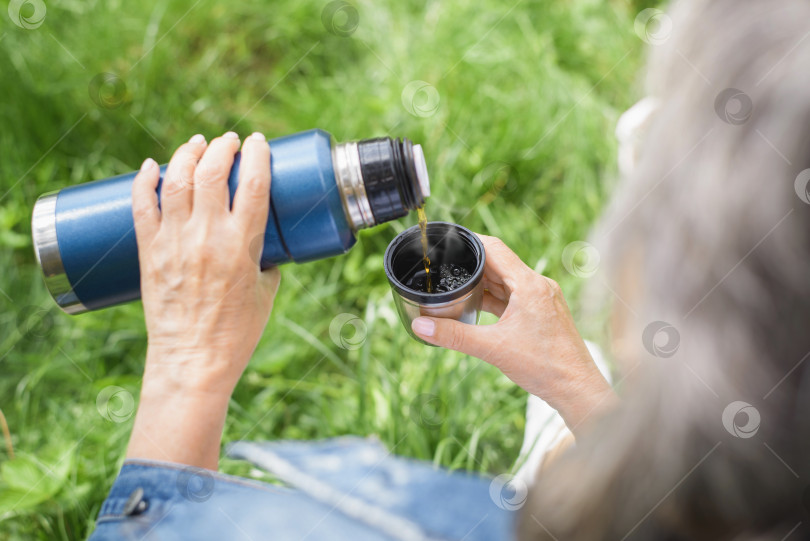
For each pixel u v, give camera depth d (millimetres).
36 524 1506
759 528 460
